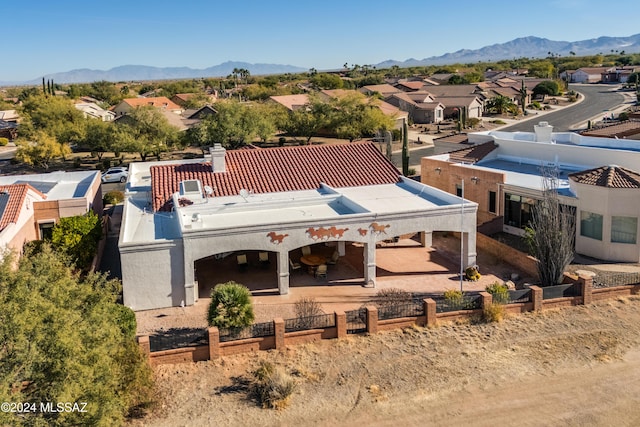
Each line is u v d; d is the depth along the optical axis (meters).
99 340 15.38
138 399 17.58
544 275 26.89
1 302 13.65
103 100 161.50
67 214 33.75
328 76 167.62
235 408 17.95
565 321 23.67
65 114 80.62
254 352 21.34
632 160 34.56
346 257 31.86
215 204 30.95
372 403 18.14
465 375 19.66
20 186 31.64
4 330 13.31
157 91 171.62
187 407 18.02
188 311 25.06
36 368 13.89
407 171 55.97
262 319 23.98
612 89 160.12
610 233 30.53
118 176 58.91
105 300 16.86
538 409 17.70
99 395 14.87
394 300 24.78
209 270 30.00
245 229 25.72
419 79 170.38
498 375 19.62
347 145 39.81
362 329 22.81
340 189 34.59
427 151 75.69
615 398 18.17
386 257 31.98
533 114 116.31
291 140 88.12
